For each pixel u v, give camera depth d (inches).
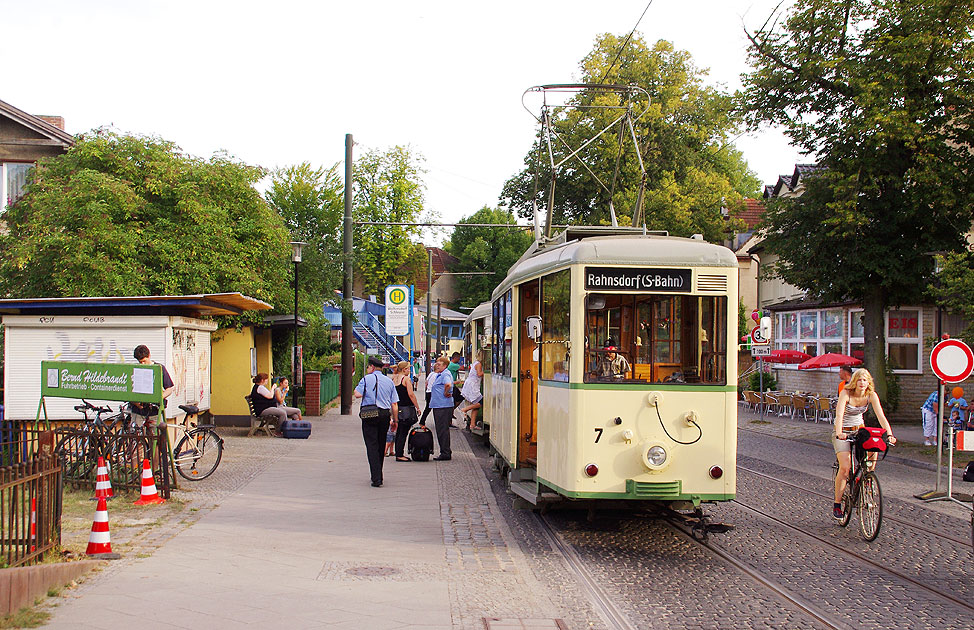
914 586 298.7
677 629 244.8
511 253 2979.8
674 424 341.1
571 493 337.7
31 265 679.1
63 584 263.1
